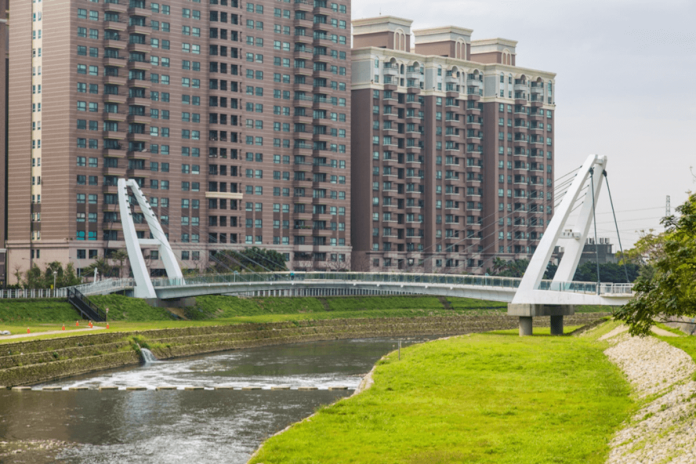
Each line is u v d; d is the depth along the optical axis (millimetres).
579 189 129375
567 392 74375
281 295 196875
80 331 119750
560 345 109188
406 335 178250
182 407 83750
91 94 196500
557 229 129125
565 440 56406
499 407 68062
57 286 161500
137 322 146125
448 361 94125
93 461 63281
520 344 110500
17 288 157250
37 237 196250
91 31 197125
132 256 159750
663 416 58125
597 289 123062
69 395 90312
